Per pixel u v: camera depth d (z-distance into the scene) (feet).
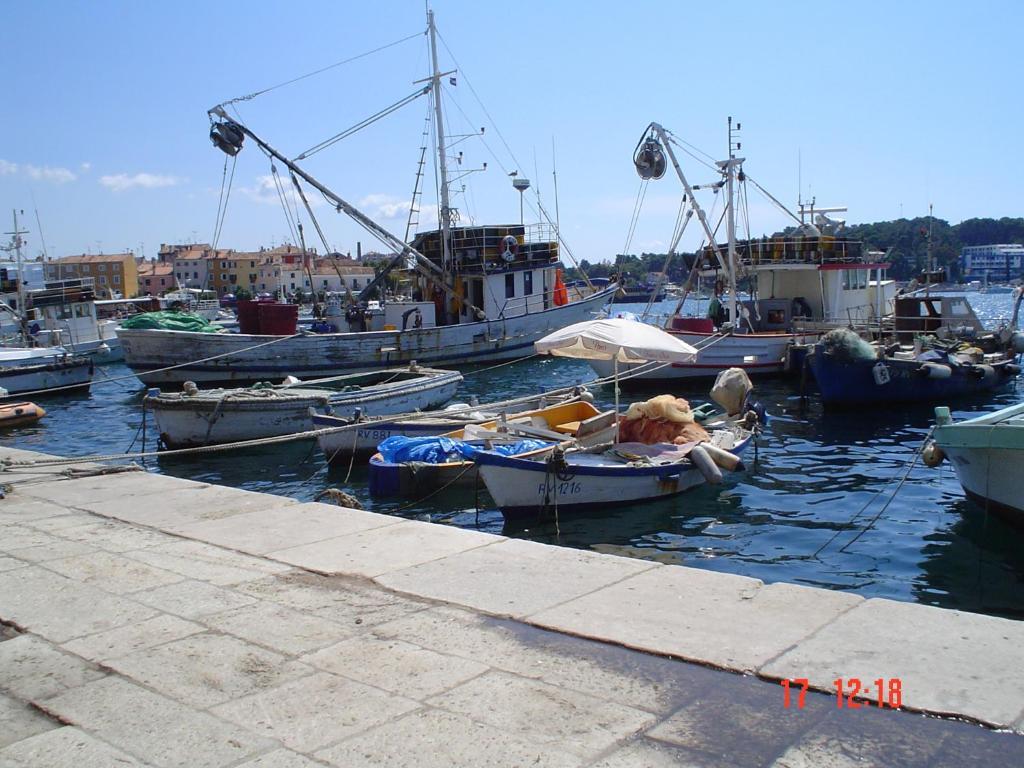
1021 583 34.22
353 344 110.73
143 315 110.83
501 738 13.09
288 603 19.38
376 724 13.66
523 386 105.50
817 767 12.09
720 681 14.75
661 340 47.06
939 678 14.48
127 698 14.89
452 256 124.67
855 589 33.99
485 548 23.12
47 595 20.44
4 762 12.84
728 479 52.60
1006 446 37.76
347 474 57.88
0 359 105.70
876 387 78.89
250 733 13.52
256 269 501.97
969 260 388.37
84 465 39.24
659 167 97.25
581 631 17.02
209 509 29.01
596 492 45.06
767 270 104.53
